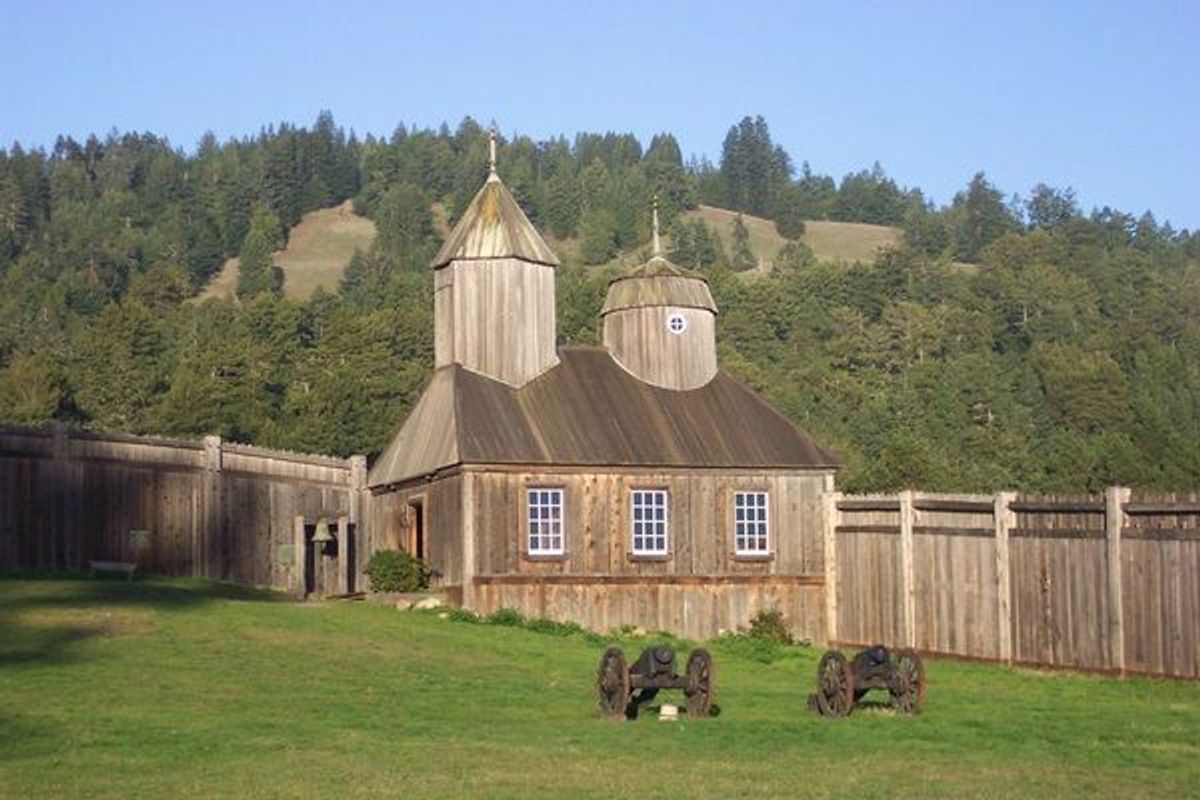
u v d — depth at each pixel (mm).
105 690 26078
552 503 42312
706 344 46781
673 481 43531
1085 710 27109
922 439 103625
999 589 35531
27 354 117438
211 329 128875
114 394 106250
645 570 42906
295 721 23984
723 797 18000
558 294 130375
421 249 198125
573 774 19578
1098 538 33188
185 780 19109
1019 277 144375
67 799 17953
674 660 25328
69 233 193875
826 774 19641
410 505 44969
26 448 39594
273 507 45000
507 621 39781
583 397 44688
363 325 112312
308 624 34531
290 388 105750
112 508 41062
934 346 131500
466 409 42844
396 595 42156
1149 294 149250
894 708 26531
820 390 117188
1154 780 19344
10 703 24750
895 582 39750
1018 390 116562
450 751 21328
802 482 44656
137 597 36125
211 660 29328
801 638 43875
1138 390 116562
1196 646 30703
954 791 18422
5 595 35188
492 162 47156
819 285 148875
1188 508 31062
